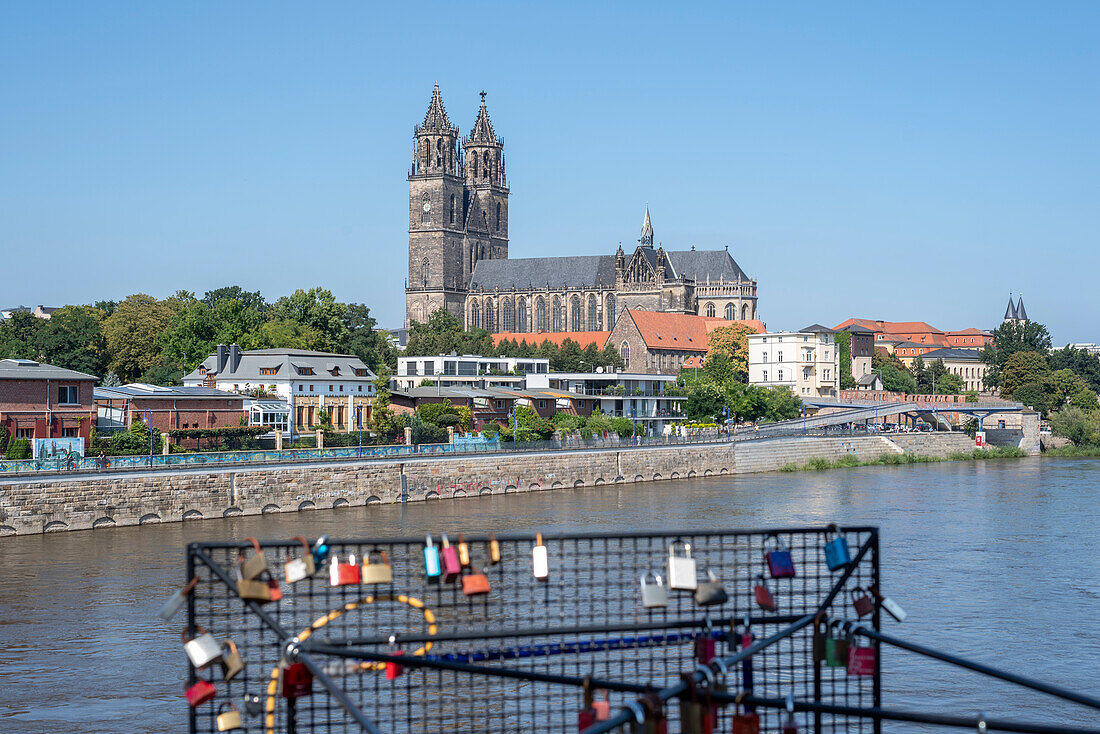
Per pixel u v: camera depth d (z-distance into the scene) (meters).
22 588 64.38
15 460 93.19
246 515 102.06
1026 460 196.25
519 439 152.75
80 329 193.50
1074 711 41.00
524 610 35.84
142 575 68.81
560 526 93.31
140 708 41.50
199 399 127.62
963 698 42.34
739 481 147.50
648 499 120.19
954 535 86.25
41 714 40.84
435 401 159.25
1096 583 65.19
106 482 92.44
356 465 112.31
